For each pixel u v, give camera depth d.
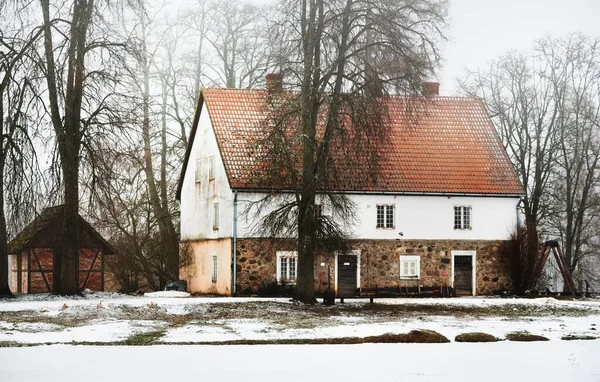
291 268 50.09
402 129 55.34
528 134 61.50
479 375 23.58
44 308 36.06
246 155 50.78
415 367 24.55
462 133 56.34
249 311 38.25
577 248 62.97
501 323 35.34
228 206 50.12
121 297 43.97
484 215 53.97
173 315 36.22
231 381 22.34
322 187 41.22
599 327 34.16
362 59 40.47
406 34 40.41
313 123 41.31
